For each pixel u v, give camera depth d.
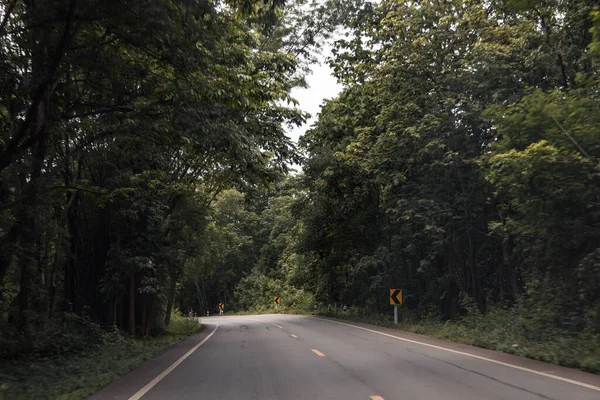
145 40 10.52
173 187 19.47
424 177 21.73
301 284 39.56
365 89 22.31
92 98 13.69
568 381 7.88
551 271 13.69
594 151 11.98
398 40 20.03
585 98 12.52
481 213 20.58
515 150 12.21
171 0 9.59
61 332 14.57
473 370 9.25
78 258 20.12
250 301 64.25
